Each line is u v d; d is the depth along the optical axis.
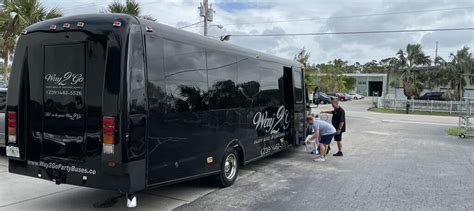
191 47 6.10
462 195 6.90
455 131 18.25
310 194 6.86
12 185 6.92
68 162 5.25
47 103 5.42
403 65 48.31
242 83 7.67
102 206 5.94
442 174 8.66
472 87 46.19
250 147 8.02
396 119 26.88
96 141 5.02
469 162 10.24
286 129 10.02
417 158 10.80
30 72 5.56
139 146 5.01
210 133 6.57
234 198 6.54
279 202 6.36
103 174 4.97
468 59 45.25
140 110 5.03
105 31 5.01
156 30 5.37
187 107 5.94
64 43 5.28
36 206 5.87
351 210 5.97
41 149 5.49
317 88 15.83
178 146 5.75
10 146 5.69
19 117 5.60
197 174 6.25
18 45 5.66
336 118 10.90
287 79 10.08
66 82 5.26
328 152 11.55
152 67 5.25
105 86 4.92
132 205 5.02
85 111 5.10
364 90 81.56
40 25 5.55
